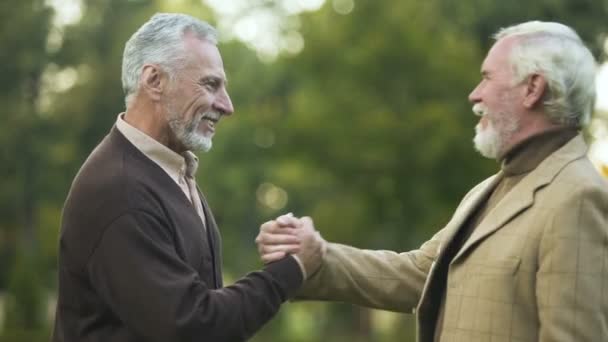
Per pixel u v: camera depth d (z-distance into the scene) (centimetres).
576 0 1967
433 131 2038
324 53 2203
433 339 404
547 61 375
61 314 379
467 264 378
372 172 2106
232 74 3606
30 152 3606
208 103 383
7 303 2158
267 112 2869
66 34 3788
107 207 362
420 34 2109
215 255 398
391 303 447
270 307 372
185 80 381
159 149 379
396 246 2205
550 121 379
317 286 439
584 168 369
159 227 364
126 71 387
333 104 2158
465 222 399
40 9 3638
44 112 3762
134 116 386
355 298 445
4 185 3528
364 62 2120
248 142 3438
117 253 357
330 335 2909
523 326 360
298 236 399
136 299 354
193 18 389
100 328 368
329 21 2270
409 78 2117
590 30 1930
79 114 3703
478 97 390
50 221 3228
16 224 3572
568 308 344
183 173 390
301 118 2195
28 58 3572
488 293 366
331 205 2323
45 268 3106
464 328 370
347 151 2114
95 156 379
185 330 350
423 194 2067
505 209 373
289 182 2972
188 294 354
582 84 376
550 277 350
